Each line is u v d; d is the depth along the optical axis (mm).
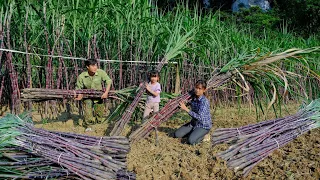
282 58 6238
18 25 7031
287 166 4824
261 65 6188
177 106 5953
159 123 5887
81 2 7293
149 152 5418
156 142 5805
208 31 8461
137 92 6500
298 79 10180
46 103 7000
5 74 7008
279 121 5652
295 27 21234
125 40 7621
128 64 7520
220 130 5656
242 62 6387
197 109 5945
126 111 6070
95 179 4324
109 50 7605
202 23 9031
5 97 7219
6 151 4293
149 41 7684
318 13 20641
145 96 6641
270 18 21000
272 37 13164
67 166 4285
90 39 7328
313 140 5840
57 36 6871
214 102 8883
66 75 6852
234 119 7816
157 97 6430
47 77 6742
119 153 4801
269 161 5012
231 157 4988
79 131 6441
